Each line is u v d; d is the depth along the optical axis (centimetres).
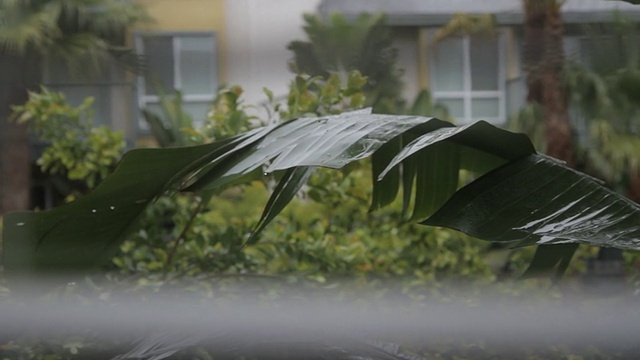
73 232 780
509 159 755
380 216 1641
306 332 708
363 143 596
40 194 2786
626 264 1570
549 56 3095
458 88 3394
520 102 3284
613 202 667
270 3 2170
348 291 1385
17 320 800
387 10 3209
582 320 732
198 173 702
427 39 3325
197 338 731
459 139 754
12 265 785
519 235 651
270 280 1376
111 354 787
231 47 2161
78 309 836
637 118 3144
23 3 3058
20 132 2623
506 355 783
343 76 2700
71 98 3061
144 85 2869
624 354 692
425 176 820
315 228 1559
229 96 1473
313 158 584
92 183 1641
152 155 692
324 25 2502
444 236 1616
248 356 698
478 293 1451
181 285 1322
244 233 1481
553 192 685
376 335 712
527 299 1388
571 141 3197
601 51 3053
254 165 631
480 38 3281
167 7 2750
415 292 1444
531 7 3106
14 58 2869
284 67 2108
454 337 801
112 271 1383
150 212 1438
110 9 3030
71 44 3048
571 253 824
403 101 3228
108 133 1630
